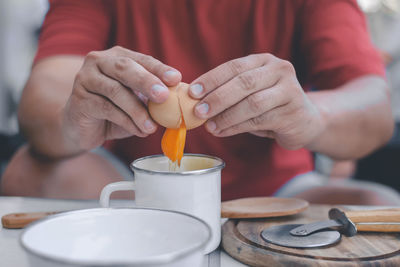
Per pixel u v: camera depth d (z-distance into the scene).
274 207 0.54
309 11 0.93
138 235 0.36
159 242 0.36
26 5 1.65
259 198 0.58
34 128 0.80
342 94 0.81
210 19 0.94
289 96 0.51
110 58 0.50
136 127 0.52
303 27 0.94
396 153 1.48
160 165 0.48
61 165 0.84
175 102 0.45
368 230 0.47
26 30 1.68
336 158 0.81
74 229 0.36
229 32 0.94
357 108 0.78
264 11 0.94
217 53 0.95
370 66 0.87
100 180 0.83
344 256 0.41
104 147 0.98
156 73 0.47
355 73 0.85
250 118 0.51
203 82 0.46
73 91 0.55
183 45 0.95
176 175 0.41
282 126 0.53
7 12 1.62
